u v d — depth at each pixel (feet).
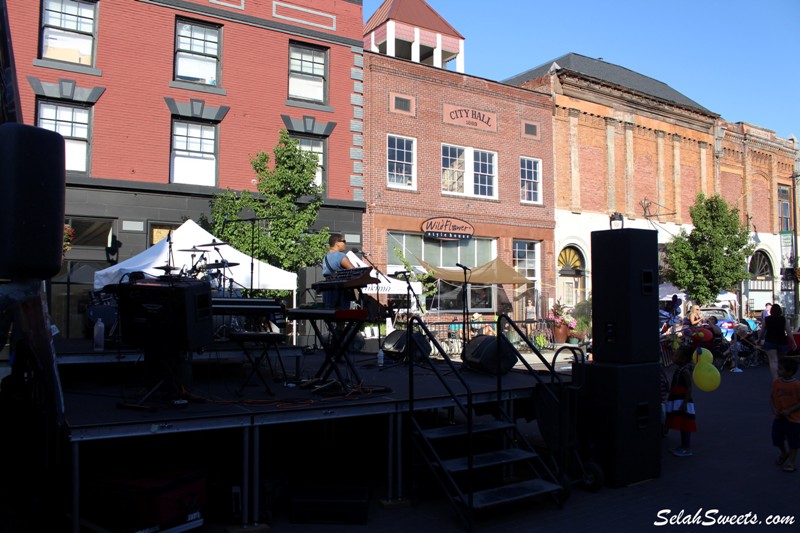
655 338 22.38
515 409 23.89
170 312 16.81
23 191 7.22
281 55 60.03
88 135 51.93
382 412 19.08
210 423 16.16
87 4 52.31
